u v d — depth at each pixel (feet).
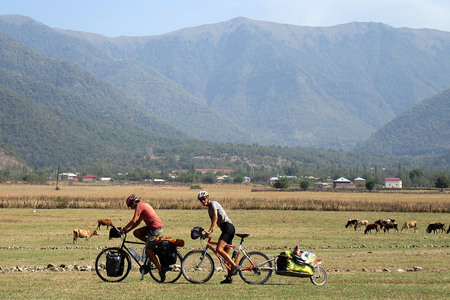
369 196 362.74
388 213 214.69
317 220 176.96
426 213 217.15
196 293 44.52
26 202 230.89
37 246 99.96
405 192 460.96
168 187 617.62
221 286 48.08
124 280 51.26
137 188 556.92
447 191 482.28
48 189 479.82
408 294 43.93
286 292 45.14
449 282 50.70
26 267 66.08
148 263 50.55
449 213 217.77
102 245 100.99
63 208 228.02
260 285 48.83
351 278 53.31
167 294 44.04
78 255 84.12
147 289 46.32
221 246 49.37
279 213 209.26
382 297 42.80
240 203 238.89
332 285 48.88
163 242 49.83
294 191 478.59
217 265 66.39
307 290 46.14
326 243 106.63
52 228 139.95
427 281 51.13
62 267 64.75
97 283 49.57
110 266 50.11
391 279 52.47
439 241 113.19
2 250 92.02
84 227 142.61
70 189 489.67
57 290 45.70
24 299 41.70
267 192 462.60
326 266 65.62
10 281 51.03
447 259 73.41
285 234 126.00
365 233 135.23
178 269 57.52
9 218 170.30
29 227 142.20
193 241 104.94
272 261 50.34
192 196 318.04
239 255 50.90
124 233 49.39
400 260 72.23
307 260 49.93
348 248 96.27
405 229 149.69
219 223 49.75
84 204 232.12
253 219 177.88
